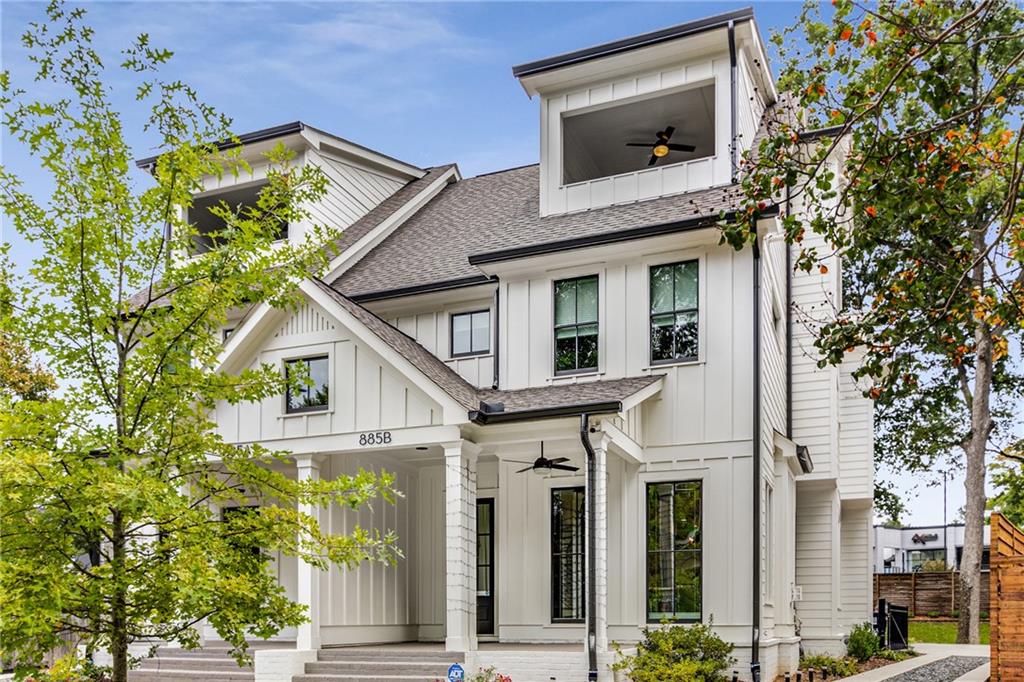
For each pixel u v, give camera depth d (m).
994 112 11.97
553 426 14.32
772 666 15.43
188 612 7.46
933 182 10.06
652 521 15.46
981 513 26.33
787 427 19.42
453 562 14.20
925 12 9.62
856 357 22.25
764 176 9.98
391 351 14.95
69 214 7.91
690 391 15.49
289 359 15.98
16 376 18.73
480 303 17.83
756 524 14.64
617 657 13.62
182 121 8.38
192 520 7.64
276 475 8.51
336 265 19.62
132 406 8.00
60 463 7.25
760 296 15.37
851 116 9.27
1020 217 10.54
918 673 16.11
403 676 13.71
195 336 8.34
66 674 7.63
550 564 16.12
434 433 14.63
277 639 17.31
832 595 19.11
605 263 16.36
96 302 7.93
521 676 13.59
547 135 18.44
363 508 16.67
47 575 6.77
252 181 20.73
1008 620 12.51
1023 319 10.32
